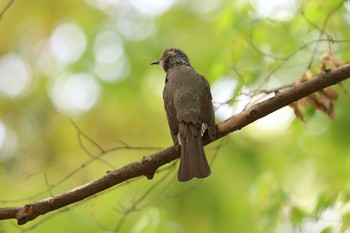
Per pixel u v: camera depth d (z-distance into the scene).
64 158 16.61
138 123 16.44
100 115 16.58
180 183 13.98
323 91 9.34
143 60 16.23
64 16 17.03
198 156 8.57
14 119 17.14
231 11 12.02
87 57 16.27
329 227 9.77
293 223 11.18
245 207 14.09
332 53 9.77
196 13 16.78
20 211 8.04
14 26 17.06
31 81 17.22
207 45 16.12
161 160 8.51
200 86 9.63
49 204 8.08
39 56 17.25
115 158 16.28
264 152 14.84
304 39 12.53
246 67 12.20
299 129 11.91
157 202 13.73
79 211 13.70
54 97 16.97
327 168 13.84
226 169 14.62
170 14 16.78
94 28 16.55
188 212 14.05
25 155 16.84
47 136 16.91
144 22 16.72
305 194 13.70
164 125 16.36
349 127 13.66
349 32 12.67
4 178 16.59
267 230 11.32
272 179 11.87
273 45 12.48
